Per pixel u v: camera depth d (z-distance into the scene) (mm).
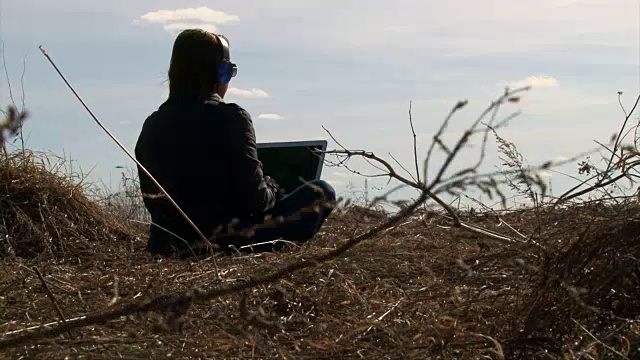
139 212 6453
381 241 4219
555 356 2629
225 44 4914
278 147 5520
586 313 2744
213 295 2781
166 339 2758
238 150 4668
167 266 4020
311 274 3631
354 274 3648
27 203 5531
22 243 5266
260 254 4246
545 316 2758
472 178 2443
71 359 2588
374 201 2660
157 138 4742
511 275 3139
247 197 4684
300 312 3219
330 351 2691
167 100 4895
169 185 4691
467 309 2896
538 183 2701
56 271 4188
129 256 4508
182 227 4707
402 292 3348
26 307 3357
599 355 2576
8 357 2607
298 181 5508
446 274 3652
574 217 3352
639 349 2590
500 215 4078
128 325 2957
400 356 2586
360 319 2975
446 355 2592
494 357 2637
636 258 2844
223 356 2670
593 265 2867
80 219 5652
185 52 4797
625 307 2795
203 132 4695
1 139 2336
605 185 3465
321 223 4875
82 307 3316
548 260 2889
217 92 4910
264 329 2924
